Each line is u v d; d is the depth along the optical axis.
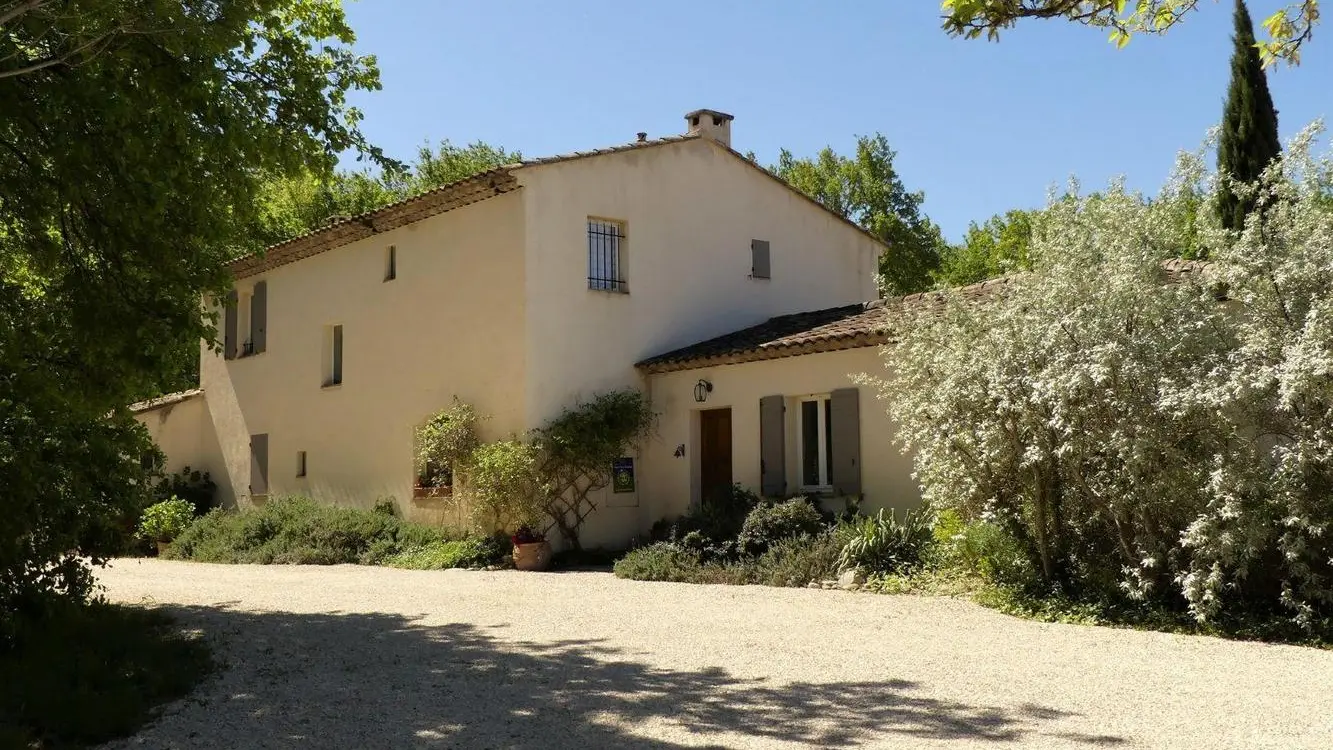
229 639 8.67
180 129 7.69
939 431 9.94
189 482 22.20
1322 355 7.64
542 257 15.34
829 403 14.32
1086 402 8.80
